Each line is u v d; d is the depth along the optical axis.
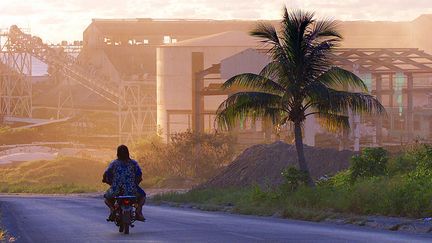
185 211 56.12
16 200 88.25
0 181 170.88
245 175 85.56
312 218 41.94
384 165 56.31
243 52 130.00
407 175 49.50
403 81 139.75
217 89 136.25
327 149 84.31
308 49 56.72
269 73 58.47
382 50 132.62
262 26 57.69
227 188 81.38
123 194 30.75
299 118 58.78
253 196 56.69
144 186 129.25
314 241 27.61
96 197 103.06
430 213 38.94
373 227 35.69
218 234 31.05
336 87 63.41
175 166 137.50
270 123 60.56
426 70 132.88
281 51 57.47
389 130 135.50
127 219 30.62
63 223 41.00
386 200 41.50
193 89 135.00
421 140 99.00
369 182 49.16
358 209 43.19
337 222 39.16
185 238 29.33
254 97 57.34
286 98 56.91
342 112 58.81
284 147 88.50
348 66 120.81
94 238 30.33
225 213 52.53
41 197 107.56
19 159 199.50
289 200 51.09
